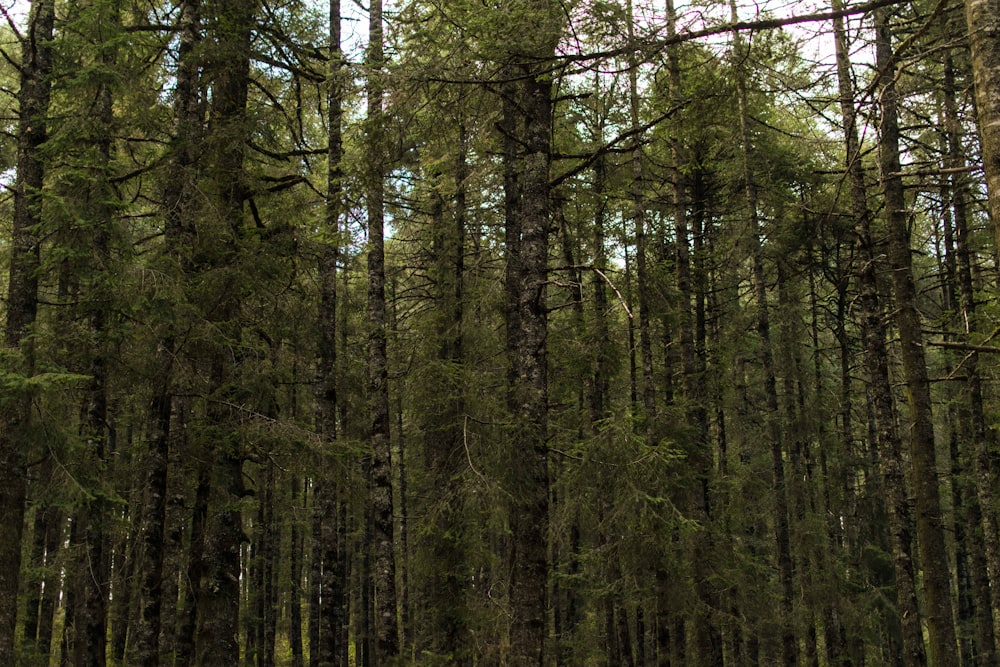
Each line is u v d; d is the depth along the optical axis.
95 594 10.31
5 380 8.05
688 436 12.38
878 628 18.72
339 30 13.27
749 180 15.27
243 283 10.71
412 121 8.05
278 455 11.09
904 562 10.84
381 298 12.18
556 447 12.60
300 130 12.95
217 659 10.51
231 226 11.19
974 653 21.34
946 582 9.39
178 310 9.56
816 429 17.42
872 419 20.03
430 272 14.89
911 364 9.86
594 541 14.80
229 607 10.81
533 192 8.56
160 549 9.59
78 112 9.69
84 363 9.92
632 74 10.57
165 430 9.92
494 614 12.07
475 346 13.03
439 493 11.65
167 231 10.33
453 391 12.28
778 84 7.72
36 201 9.84
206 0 11.34
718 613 13.02
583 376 12.93
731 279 17.58
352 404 14.30
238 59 11.69
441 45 7.71
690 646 14.51
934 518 9.55
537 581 7.86
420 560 12.59
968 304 12.24
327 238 11.02
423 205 14.32
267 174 12.89
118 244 9.47
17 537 8.84
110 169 9.41
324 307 12.70
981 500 12.38
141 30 10.95
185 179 10.43
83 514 10.85
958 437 18.38
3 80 13.75
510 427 8.39
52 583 13.74
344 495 11.65
